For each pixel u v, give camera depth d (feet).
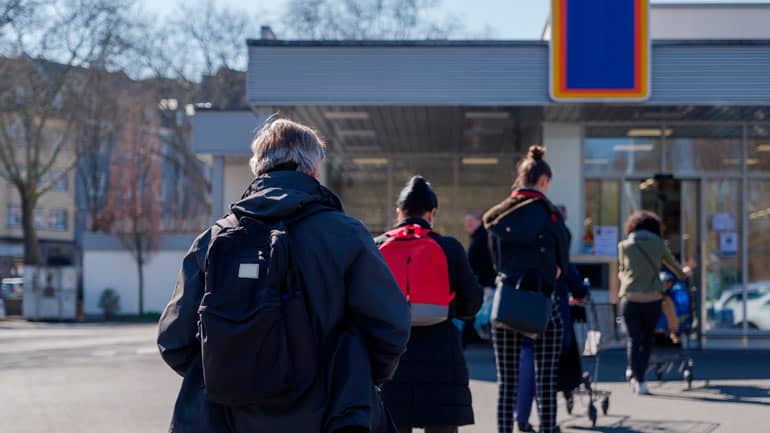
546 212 20.13
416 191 17.26
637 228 30.32
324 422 9.12
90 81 128.77
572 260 44.80
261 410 9.15
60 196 224.94
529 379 24.38
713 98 39.78
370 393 9.24
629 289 30.07
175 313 9.70
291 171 10.09
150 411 27.58
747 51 39.81
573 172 46.52
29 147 127.85
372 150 59.47
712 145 46.62
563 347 22.48
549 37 39.93
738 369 37.19
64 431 24.23
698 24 50.42
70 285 105.19
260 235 9.38
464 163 60.75
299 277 9.32
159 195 119.55
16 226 220.23
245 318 8.84
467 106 40.86
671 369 37.22
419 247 16.43
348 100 40.22
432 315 16.17
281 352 8.90
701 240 46.47
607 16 39.65
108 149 158.30
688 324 32.81
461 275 16.70
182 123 149.69
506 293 19.56
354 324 9.52
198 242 9.87
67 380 35.47
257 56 40.40
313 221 9.55
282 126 10.42
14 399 30.19
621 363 39.34
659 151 46.75
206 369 8.94
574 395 30.12
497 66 40.14
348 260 9.43
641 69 39.50
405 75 40.27
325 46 40.37
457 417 16.20
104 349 51.72
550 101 39.88
